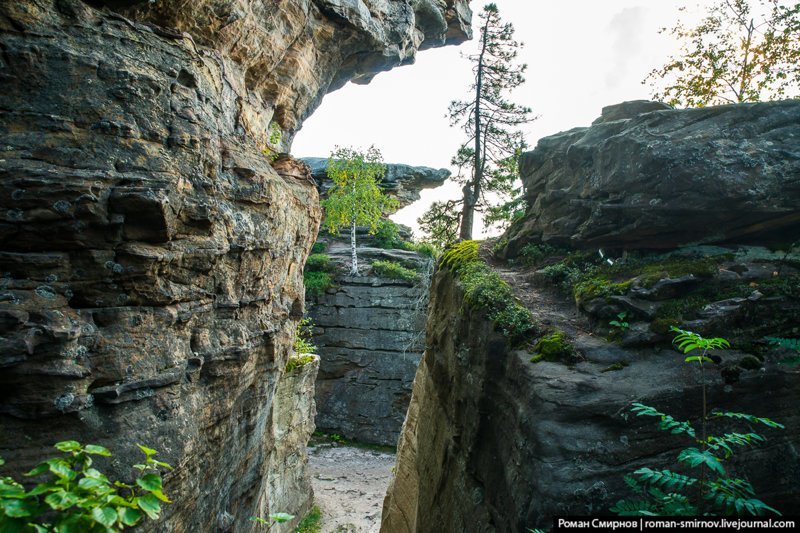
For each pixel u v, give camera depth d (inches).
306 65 579.5
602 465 178.4
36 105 199.3
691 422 183.0
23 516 83.5
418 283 912.9
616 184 266.4
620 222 269.6
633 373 198.7
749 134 237.0
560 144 354.9
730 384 185.2
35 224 176.9
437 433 320.5
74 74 211.3
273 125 560.4
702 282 221.1
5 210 174.6
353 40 640.4
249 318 277.1
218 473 242.1
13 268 174.4
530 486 185.9
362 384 884.6
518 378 217.9
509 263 348.8
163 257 198.1
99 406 174.7
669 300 219.8
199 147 234.4
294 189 351.9
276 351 307.7
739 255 235.3
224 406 238.2
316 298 919.7
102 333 181.2
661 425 130.7
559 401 191.0
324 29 588.1
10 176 177.3
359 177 999.0
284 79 548.7
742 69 432.8
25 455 156.9
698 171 231.8
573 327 239.0
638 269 253.4
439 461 303.9
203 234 223.6
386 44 692.7
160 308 200.7
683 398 185.5
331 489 668.1
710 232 242.1
